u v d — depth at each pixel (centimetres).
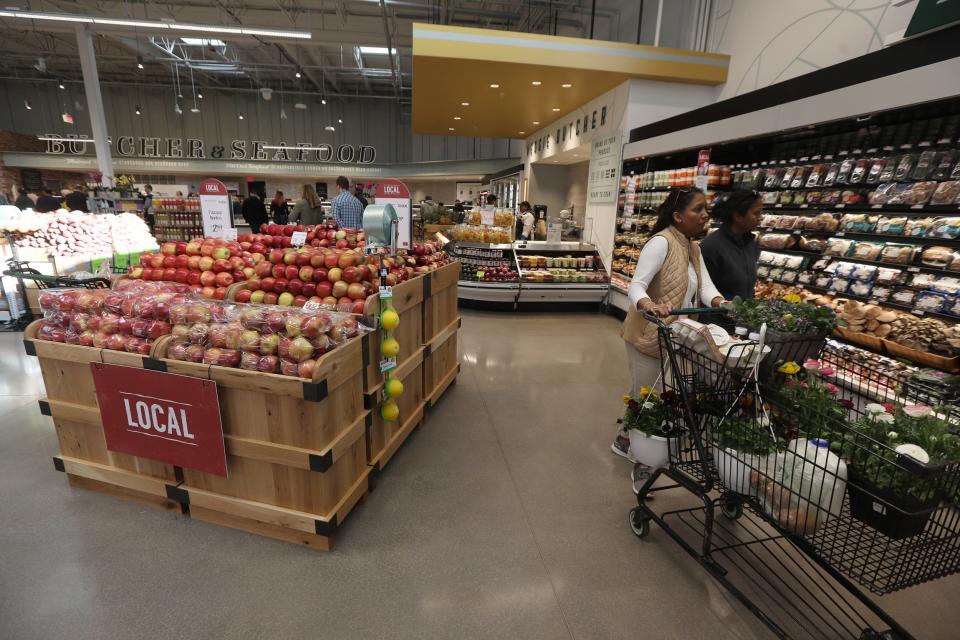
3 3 1074
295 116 2042
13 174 1773
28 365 399
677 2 683
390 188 313
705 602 176
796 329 161
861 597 145
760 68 544
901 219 339
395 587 180
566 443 296
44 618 162
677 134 523
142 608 167
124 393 205
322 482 192
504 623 165
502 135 1192
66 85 1897
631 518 214
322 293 234
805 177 416
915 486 127
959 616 173
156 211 1099
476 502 234
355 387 216
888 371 286
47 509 219
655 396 217
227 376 189
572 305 688
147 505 224
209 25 874
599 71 591
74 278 384
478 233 682
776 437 156
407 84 1750
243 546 200
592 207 748
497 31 568
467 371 423
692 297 239
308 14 1094
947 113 310
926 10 277
